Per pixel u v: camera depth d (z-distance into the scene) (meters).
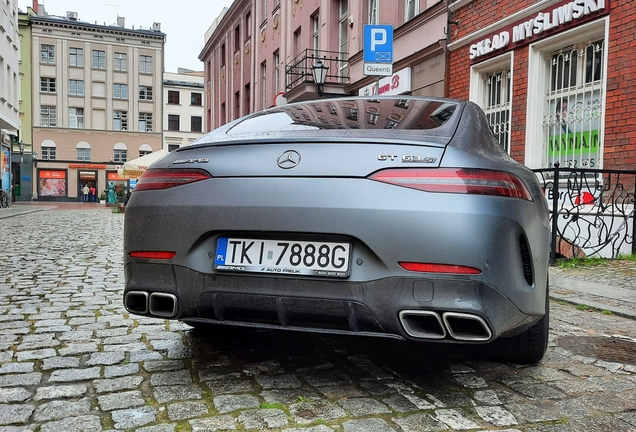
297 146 2.59
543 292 2.84
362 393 2.73
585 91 8.81
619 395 2.77
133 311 2.86
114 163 57.34
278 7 25.81
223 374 2.99
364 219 2.39
